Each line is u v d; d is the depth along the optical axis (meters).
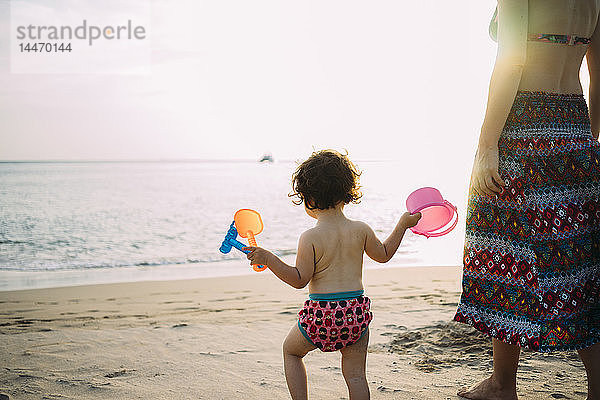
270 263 2.56
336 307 2.53
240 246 2.61
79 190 28.36
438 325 4.48
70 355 3.99
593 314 2.72
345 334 2.54
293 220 16.41
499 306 2.75
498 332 2.73
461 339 4.08
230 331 4.62
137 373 3.55
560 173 2.67
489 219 2.79
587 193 2.73
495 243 2.76
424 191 2.84
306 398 2.62
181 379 3.42
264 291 6.70
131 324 5.01
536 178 2.65
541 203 2.64
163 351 4.06
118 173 45.88
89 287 7.17
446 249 10.07
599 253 2.76
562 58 2.69
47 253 11.74
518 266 2.68
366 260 8.81
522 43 2.60
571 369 3.40
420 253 9.62
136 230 15.34
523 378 3.24
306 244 2.59
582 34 2.72
